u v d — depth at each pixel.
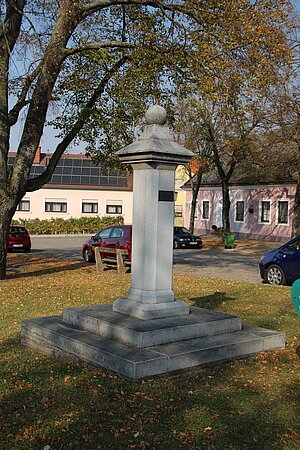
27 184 14.83
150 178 7.03
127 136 16.89
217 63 13.57
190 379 5.71
